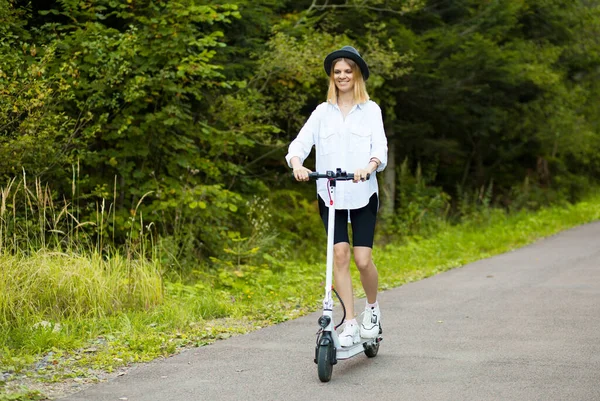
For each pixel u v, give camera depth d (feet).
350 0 55.42
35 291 26.86
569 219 72.54
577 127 83.51
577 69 81.20
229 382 19.13
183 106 40.81
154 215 39.78
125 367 20.79
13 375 19.72
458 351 22.22
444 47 58.75
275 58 45.14
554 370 19.86
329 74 20.77
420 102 63.26
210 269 39.58
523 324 26.12
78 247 32.40
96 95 36.17
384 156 19.98
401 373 19.80
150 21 37.93
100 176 40.47
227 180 48.75
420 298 32.40
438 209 67.21
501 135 78.69
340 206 20.01
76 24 38.11
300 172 19.34
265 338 24.47
